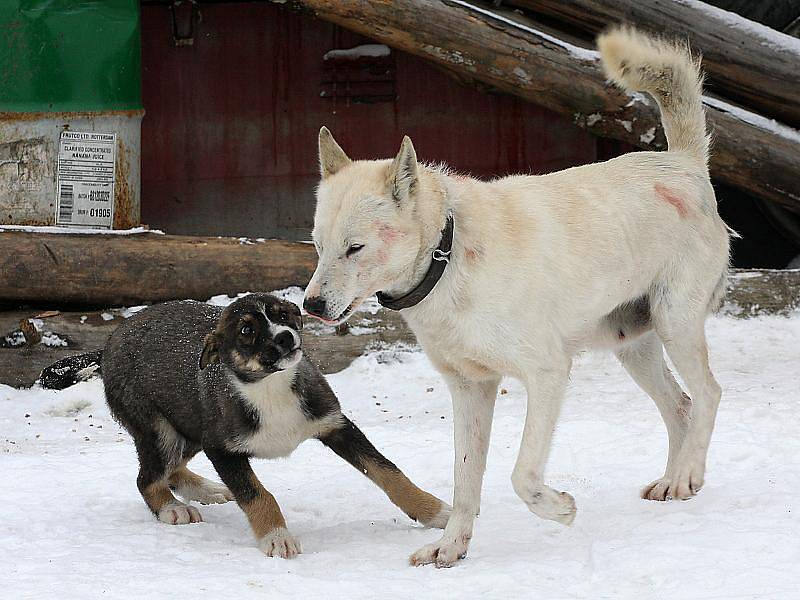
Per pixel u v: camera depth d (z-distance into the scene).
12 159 11.60
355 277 5.01
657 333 6.18
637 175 6.06
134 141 12.15
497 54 11.77
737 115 12.02
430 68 14.34
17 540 5.76
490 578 4.70
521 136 14.31
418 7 11.69
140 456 6.36
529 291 5.22
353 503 6.50
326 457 7.70
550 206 5.59
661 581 4.53
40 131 11.61
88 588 4.77
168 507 6.27
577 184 5.84
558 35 12.33
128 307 11.45
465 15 11.77
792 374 9.62
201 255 11.34
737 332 11.11
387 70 14.39
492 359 5.23
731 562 4.66
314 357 10.86
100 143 11.77
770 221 13.91
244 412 5.65
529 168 14.34
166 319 6.47
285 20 14.48
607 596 4.41
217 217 14.76
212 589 4.71
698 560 4.72
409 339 10.94
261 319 5.61
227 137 14.67
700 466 6.07
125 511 6.48
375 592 4.61
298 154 14.62
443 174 5.42
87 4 11.60
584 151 14.27
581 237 5.55
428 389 10.27
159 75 14.64
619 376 10.20
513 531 5.58
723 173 12.06
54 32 11.50
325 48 14.47
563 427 7.93
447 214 5.14
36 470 7.51
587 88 11.77
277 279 11.34
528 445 5.16
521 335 5.19
